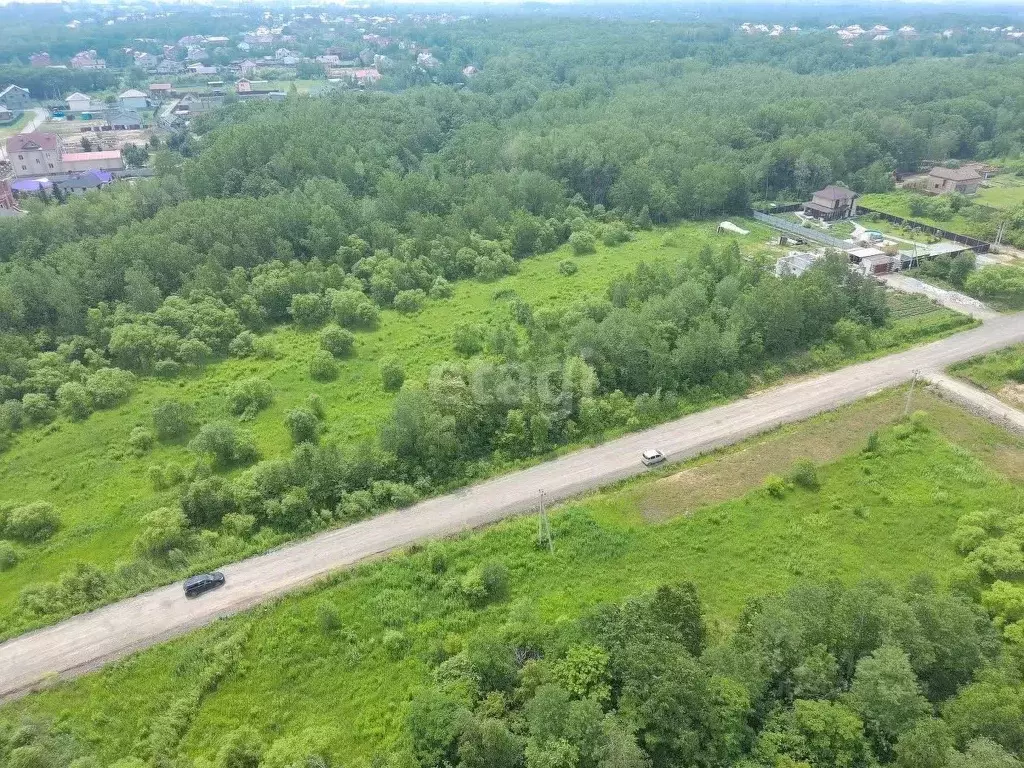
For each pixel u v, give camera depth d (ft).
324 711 165.89
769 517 216.33
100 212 426.92
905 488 225.35
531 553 205.98
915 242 428.97
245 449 254.47
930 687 150.92
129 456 264.93
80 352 326.24
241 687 171.53
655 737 140.36
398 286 388.37
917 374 284.61
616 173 517.55
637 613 164.66
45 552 218.79
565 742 138.00
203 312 341.82
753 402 274.57
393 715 163.63
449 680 164.66
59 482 251.19
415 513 224.12
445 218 454.40
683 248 445.37
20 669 176.65
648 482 233.35
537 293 386.52
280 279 369.09
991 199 500.33
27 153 583.99
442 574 199.31
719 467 238.89
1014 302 344.28
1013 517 203.41
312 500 224.33
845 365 298.15
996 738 133.08
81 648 181.57
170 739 158.20
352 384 306.35
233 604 192.75
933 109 611.06
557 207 482.69
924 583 173.37
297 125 535.60
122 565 204.44
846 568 196.24
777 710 148.05
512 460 246.06
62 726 161.48
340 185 468.34
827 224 471.62
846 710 141.69
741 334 292.81
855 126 571.69
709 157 524.52
